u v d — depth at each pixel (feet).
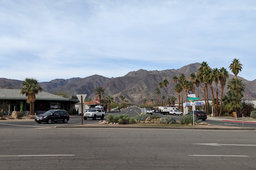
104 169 24.67
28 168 24.76
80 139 45.78
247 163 27.84
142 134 54.70
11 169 24.44
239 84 214.69
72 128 70.13
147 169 24.85
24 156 30.30
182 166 26.18
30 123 97.96
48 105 210.38
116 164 26.66
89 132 58.44
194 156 31.24
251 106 202.80
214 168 25.57
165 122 86.74
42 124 91.40
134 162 27.66
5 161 27.66
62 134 53.98
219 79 204.13
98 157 30.01
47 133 56.08
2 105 173.17
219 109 211.82
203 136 52.60
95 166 25.76
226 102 201.46
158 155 31.55
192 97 81.30
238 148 37.78
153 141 43.78
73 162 27.37
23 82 156.66
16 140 44.19
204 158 30.19
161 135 53.16
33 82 158.10
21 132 58.44
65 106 222.48
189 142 43.16
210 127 74.43
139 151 34.12
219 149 36.60
